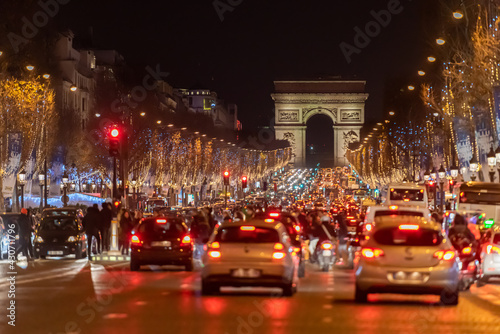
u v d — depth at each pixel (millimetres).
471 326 26250
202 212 65688
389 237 32781
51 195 148375
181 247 52094
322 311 30109
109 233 70875
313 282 44406
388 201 81500
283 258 35250
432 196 137375
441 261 32281
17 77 112438
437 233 32938
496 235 43656
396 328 25578
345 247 56469
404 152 182375
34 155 126812
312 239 58625
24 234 63906
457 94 110938
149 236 52281
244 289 39406
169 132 194750
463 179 111750
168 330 24766
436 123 143125
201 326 25719
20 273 49844
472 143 107562
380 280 32250
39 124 118125
